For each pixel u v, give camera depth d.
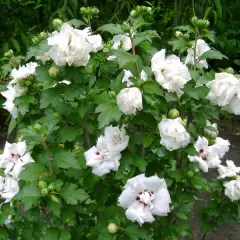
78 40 0.55
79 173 0.65
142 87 0.55
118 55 0.58
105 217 0.66
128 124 0.64
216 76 0.63
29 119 0.69
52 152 0.61
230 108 0.65
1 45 1.65
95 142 0.71
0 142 1.51
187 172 0.69
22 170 0.61
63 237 0.59
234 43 1.80
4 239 0.67
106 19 1.49
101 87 0.67
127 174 0.67
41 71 0.60
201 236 1.00
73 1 1.40
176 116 0.60
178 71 0.56
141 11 0.67
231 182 0.76
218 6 1.44
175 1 1.39
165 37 1.41
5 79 1.03
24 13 1.68
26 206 0.56
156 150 0.64
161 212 0.56
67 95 0.59
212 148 0.70
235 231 1.03
